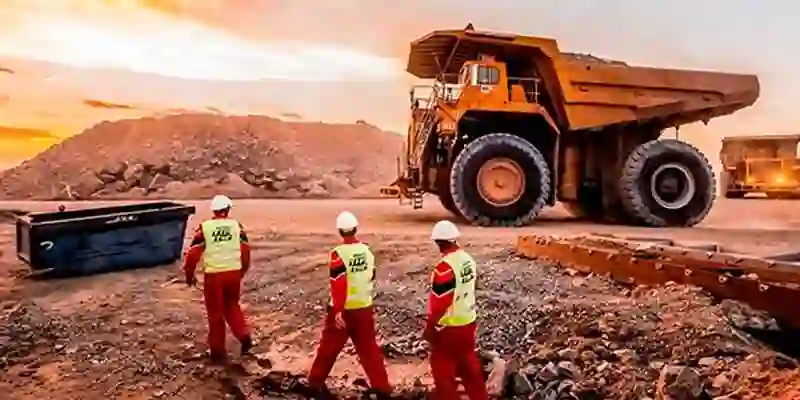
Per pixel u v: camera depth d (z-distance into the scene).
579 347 6.59
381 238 13.50
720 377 5.65
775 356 6.04
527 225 15.95
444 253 4.92
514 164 15.63
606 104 16.28
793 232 14.61
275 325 7.96
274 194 32.16
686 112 17.34
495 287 9.41
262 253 12.30
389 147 36.97
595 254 10.04
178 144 33.47
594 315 7.47
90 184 30.41
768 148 26.95
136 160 31.97
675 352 6.35
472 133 17.02
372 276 5.69
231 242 6.77
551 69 16.14
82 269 10.88
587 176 17.38
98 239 11.02
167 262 11.85
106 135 33.06
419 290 9.40
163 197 30.00
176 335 7.54
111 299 9.22
